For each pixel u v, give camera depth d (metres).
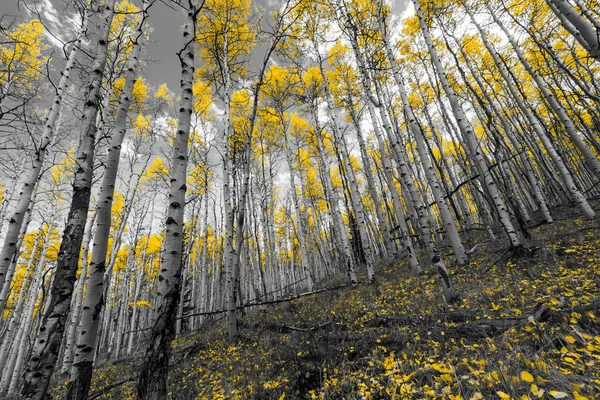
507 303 3.63
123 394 4.71
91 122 3.52
